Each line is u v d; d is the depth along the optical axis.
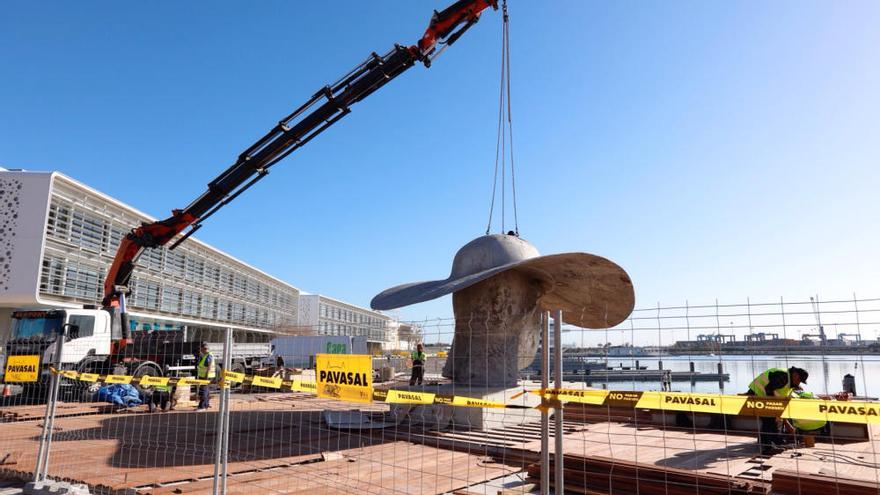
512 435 9.13
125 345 18.28
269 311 64.06
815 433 8.66
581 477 6.27
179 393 15.16
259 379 5.70
